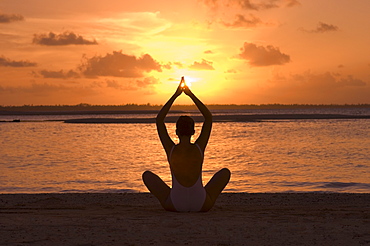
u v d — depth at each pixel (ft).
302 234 13.64
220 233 13.66
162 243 12.31
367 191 37.47
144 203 27.61
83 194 32.09
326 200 29.27
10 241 12.50
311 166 56.75
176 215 16.78
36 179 46.68
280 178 46.21
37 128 199.72
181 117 17.07
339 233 13.78
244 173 50.34
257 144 96.27
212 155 72.90
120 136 133.18
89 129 182.80
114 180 45.96
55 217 17.11
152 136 132.57
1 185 42.50
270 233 13.73
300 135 126.11
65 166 59.26
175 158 16.85
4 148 91.04
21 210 20.77
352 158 65.92
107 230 14.10
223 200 29.37
